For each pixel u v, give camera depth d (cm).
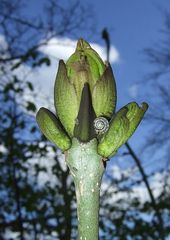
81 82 24
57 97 25
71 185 121
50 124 24
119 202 127
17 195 116
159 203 118
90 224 24
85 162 24
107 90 24
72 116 25
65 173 112
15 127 123
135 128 25
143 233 121
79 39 25
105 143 24
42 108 25
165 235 104
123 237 123
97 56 25
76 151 24
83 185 24
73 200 122
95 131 24
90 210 24
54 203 122
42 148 120
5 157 121
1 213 122
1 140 121
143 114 25
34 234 115
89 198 24
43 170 123
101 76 24
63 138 24
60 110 25
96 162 24
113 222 124
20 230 112
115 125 24
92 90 24
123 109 24
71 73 25
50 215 117
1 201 123
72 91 24
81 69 24
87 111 24
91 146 24
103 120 24
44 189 123
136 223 124
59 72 25
